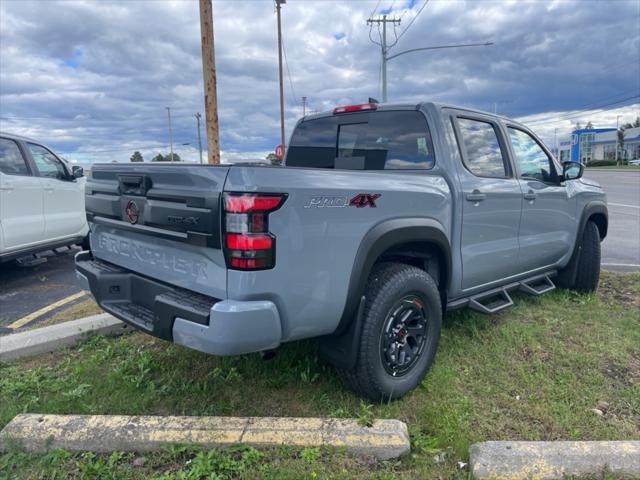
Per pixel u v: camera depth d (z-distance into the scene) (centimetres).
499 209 393
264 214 232
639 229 1071
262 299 239
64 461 247
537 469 236
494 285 417
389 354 298
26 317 486
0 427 274
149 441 253
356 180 276
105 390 312
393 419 279
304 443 253
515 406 300
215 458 244
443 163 349
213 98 809
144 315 292
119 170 303
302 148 443
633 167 5878
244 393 312
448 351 376
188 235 250
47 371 344
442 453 256
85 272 331
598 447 247
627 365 357
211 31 793
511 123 438
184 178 252
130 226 297
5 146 584
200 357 360
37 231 614
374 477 236
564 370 346
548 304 495
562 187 484
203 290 254
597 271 521
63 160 682
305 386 319
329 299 263
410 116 368
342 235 265
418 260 355
